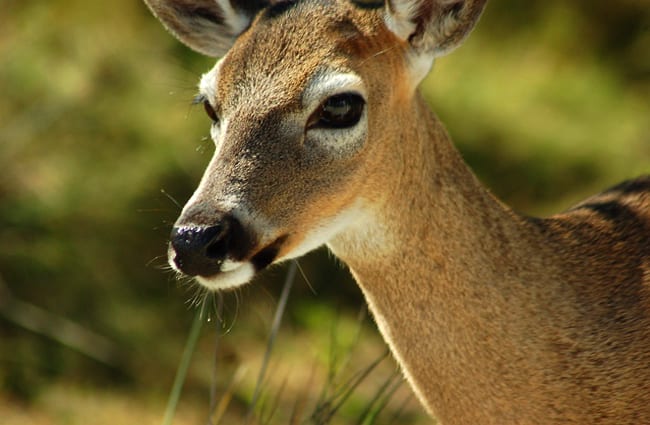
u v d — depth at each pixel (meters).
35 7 15.04
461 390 7.54
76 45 14.62
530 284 7.50
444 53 7.70
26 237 13.10
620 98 16.58
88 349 12.60
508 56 17.03
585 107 16.27
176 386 9.32
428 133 7.66
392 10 7.46
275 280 13.62
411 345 7.62
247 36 7.60
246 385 12.45
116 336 12.75
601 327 7.45
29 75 14.20
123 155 13.75
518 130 15.70
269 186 7.11
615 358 7.41
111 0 15.25
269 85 7.27
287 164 7.16
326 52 7.31
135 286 13.16
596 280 7.63
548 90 16.42
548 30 17.39
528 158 15.48
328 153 7.23
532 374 7.42
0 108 14.00
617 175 15.45
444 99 15.75
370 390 12.11
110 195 13.42
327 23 7.44
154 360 12.71
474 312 7.44
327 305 13.52
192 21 8.45
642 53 17.34
